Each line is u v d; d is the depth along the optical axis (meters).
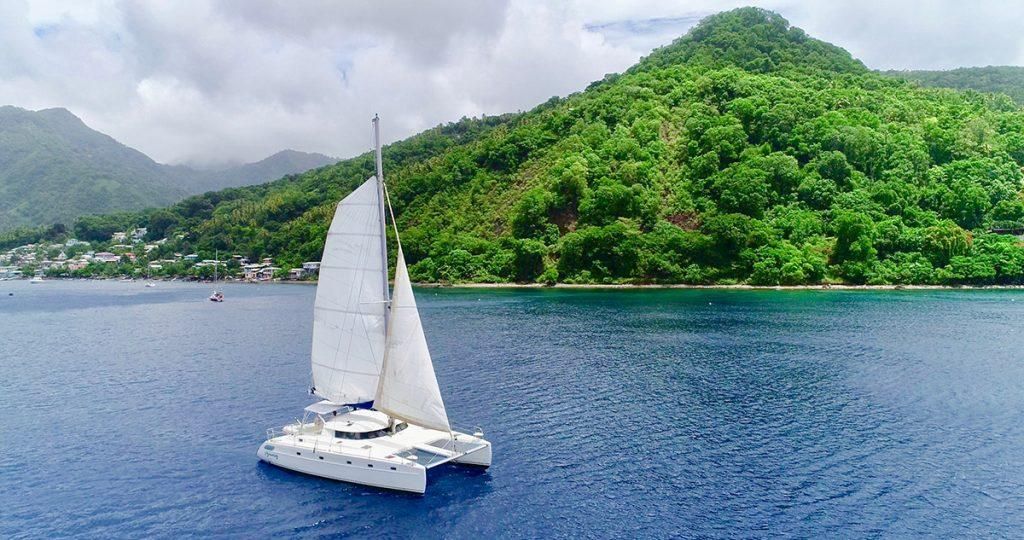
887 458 46.00
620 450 47.88
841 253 176.62
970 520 36.50
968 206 181.12
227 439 52.00
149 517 37.84
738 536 34.78
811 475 42.97
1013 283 167.62
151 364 85.62
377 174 43.00
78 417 59.06
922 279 168.25
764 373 72.62
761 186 189.50
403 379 42.25
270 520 37.12
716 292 164.12
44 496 41.12
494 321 118.81
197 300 194.00
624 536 34.88
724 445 48.84
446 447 43.94
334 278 44.66
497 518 37.06
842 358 80.75
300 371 79.06
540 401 61.41
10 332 122.19
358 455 41.38
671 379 70.00
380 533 35.47
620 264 188.12
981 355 81.88
